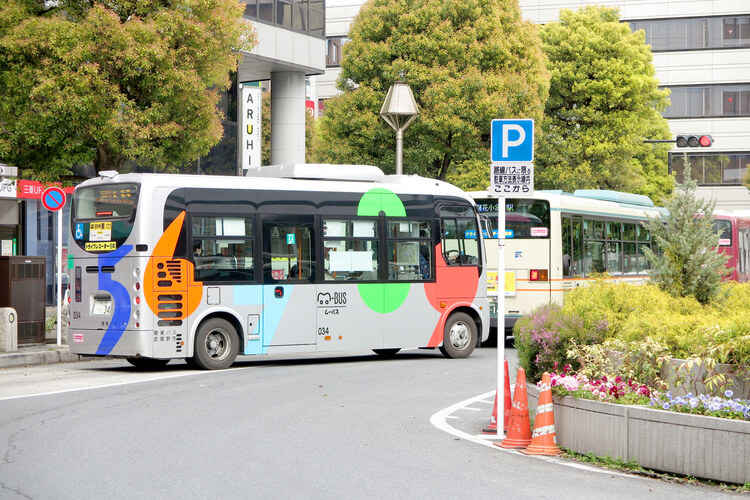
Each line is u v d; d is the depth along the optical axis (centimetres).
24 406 1184
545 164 4659
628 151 4647
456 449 950
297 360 1914
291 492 750
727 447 805
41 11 1989
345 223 1777
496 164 1031
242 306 1648
